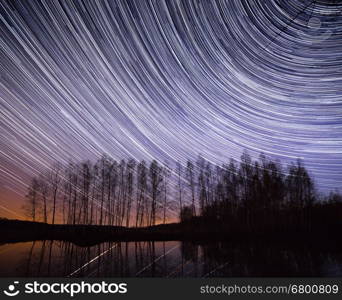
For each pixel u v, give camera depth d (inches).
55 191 1018.7
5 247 611.8
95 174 1063.0
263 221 1005.8
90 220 1028.5
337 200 927.0
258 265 380.5
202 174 1092.5
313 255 451.5
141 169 1077.8
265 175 1061.8
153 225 1043.9
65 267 379.9
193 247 620.4
